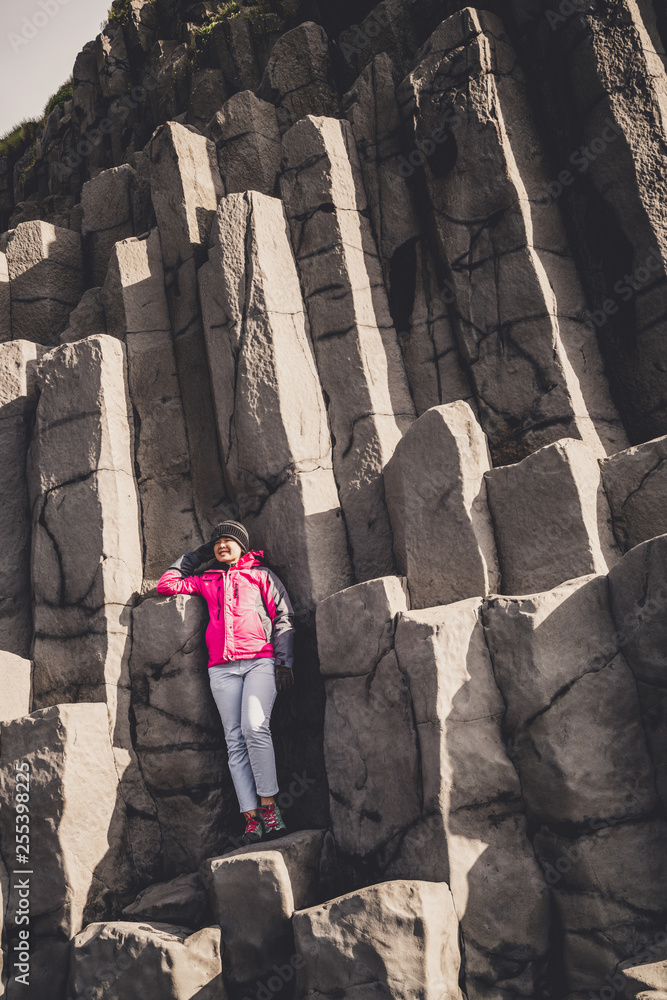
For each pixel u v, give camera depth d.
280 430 4.54
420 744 3.43
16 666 4.40
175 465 4.99
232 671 3.99
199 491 4.92
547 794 3.33
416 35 5.70
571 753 3.33
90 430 4.77
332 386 4.80
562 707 3.38
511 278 4.60
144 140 7.62
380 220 5.17
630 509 3.85
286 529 4.41
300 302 4.98
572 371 4.43
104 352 4.93
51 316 6.29
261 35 6.83
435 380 4.83
